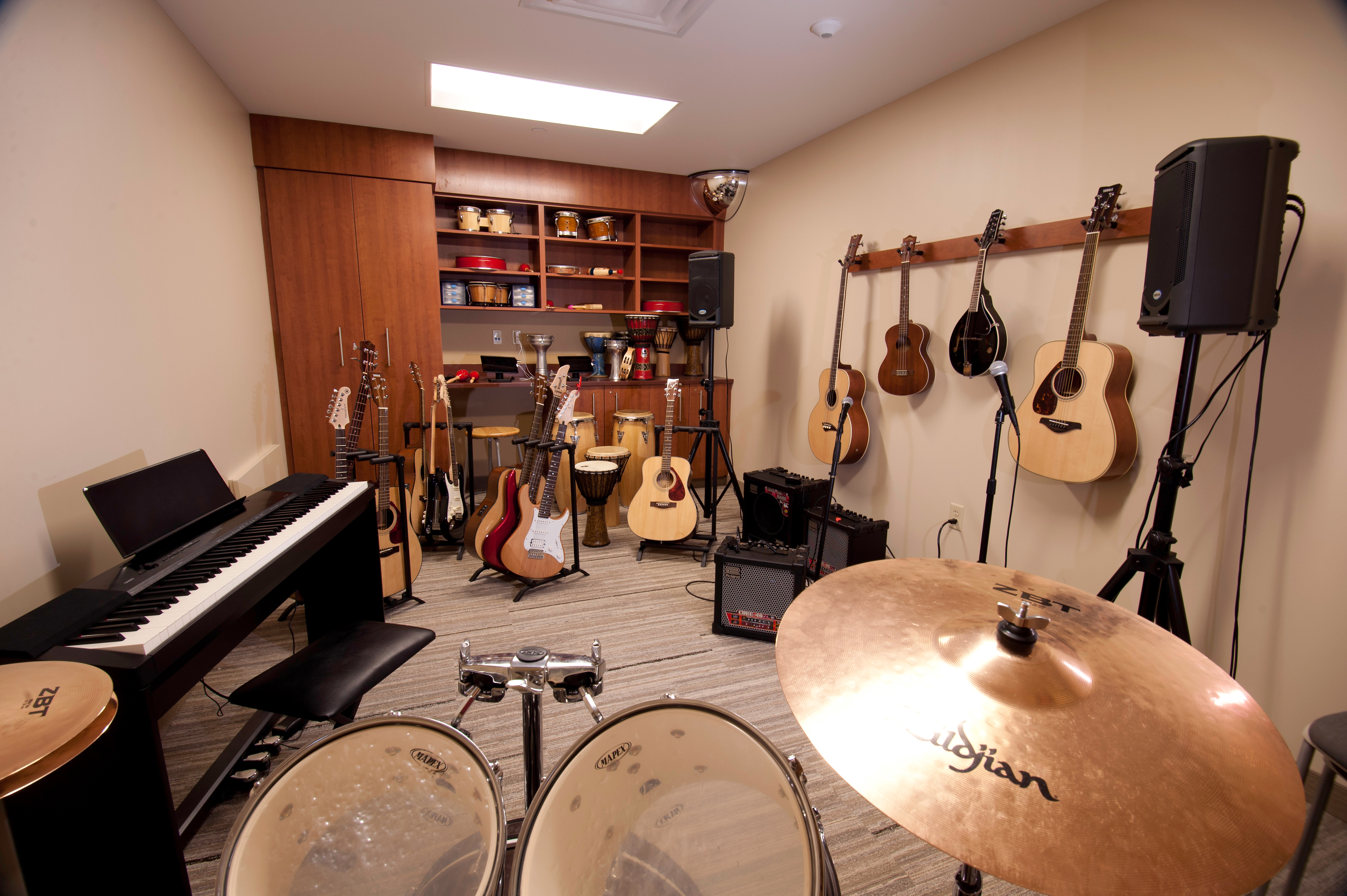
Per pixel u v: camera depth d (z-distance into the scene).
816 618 0.91
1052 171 2.34
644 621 2.65
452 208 4.29
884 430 3.28
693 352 4.94
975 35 2.39
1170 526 1.67
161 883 1.05
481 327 4.52
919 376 2.94
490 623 2.61
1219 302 1.44
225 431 2.51
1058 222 2.29
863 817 1.58
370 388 2.91
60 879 1.01
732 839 0.65
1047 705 0.72
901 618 0.90
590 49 2.54
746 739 0.68
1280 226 1.43
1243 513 1.82
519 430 3.96
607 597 2.90
